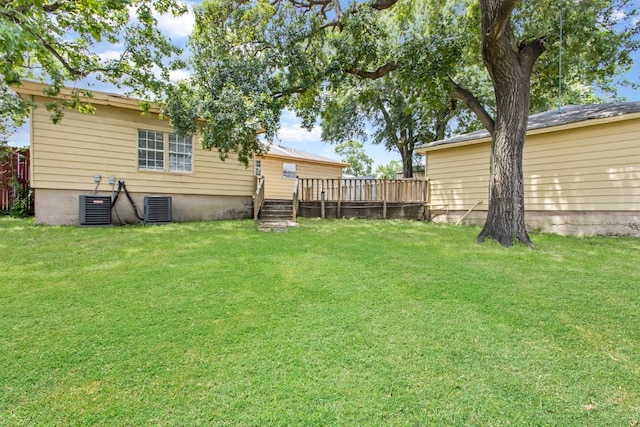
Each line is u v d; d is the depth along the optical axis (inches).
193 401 62.7
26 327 91.9
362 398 64.5
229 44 319.3
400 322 99.5
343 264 167.2
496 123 240.1
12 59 146.6
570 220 307.3
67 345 82.4
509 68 226.8
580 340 89.1
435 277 146.5
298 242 227.5
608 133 284.8
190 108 276.4
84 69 251.6
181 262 166.1
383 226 340.8
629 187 274.1
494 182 237.1
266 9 318.0
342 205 438.3
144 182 339.6
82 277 138.3
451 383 69.7
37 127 287.6
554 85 362.3
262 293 123.1
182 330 92.0
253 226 316.5
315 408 61.4
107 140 318.3
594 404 63.7
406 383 69.5
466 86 579.8
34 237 229.1
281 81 320.2
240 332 91.4
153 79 283.9
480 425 57.9
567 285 135.9
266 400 63.5
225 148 276.8
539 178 328.5
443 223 396.2
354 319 101.3
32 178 287.4
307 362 76.9
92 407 60.6
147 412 59.4
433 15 350.0
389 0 301.9
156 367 73.8
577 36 273.9
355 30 297.6
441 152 426.6
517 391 67.4
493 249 210.8
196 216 374.6
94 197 300.2
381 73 319.9
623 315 105.3
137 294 119.6
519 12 284.2
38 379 68.6
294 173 659.4
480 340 88.7
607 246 227.1
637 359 80.1
